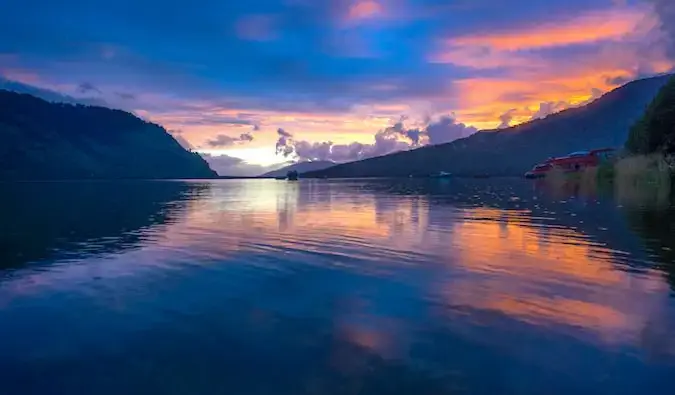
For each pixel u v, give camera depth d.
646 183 49.09
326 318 8.05
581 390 5.45
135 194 58.16
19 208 33.97
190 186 101.19
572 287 9.78
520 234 17.25
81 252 14.71
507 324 7.59
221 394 5.49
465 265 12.09
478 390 5.47
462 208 29.12
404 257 13.26
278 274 11.35
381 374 5.90
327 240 16.42
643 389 5.45
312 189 70.25
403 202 35.97
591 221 20.59
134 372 6.09
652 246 14.31
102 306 8.88
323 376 5.88
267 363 6.27
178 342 7.05
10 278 11.20
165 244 16.05
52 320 8.11
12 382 5.88
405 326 7.59
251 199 43.47
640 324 7.52
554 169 96.69
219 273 11.52
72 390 5.66
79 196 53.22
